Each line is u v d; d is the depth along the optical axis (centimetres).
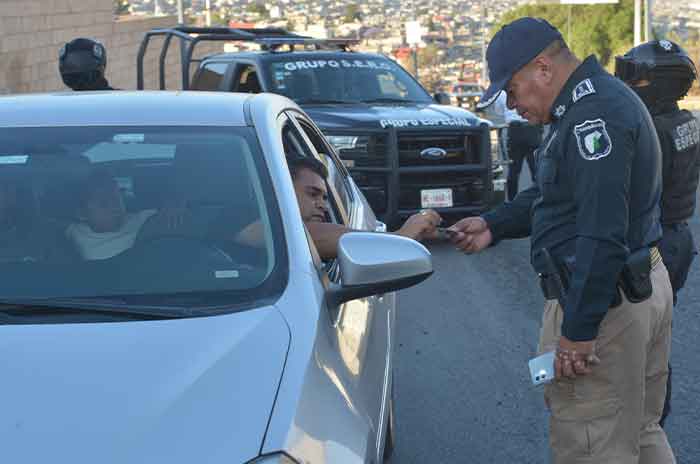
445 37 8656
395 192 1020
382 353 396
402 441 541
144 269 319
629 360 369
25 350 272
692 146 465
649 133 354
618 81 357
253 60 1146
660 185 367
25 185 351
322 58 1160
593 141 344
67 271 321
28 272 321
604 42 4941
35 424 246
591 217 344
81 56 739
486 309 810
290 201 343
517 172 1332
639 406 376
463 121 1052
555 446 387
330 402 271
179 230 333
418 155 1034
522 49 361
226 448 241
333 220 418
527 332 744
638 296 362
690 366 655
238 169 354
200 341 277
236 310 295
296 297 301
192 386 258
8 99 403
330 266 374
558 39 362
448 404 596
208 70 1238
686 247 477
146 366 265
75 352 271
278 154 362
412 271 321
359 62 1173
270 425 248
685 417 570
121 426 245
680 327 742
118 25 2672
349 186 552
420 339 727
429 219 433
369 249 324
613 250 343
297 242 327
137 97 399
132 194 345
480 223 431
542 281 376
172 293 308
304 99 1109
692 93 3619
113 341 276
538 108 364
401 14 10862
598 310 348
